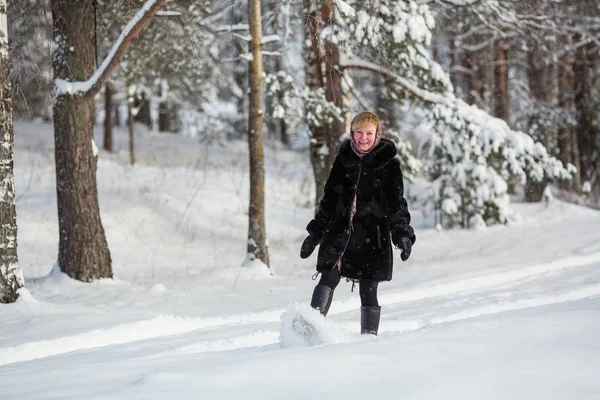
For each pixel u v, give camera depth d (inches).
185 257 690.8
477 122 759.1
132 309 402.9
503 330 196.4
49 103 507.2
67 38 518.9
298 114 709.3
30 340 304.7
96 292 482.6
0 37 400.5
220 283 532.7
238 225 829.8
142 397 130.3
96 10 557.9
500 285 430.6
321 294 223.6
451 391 133.0
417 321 297.7
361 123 226.8
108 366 169.9
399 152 792.9
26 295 405.7
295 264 658.8
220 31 690.8
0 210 399.5
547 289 386.0
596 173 1354.6
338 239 226.8
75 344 300.5
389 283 480.4
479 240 739.4
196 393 132.2
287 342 194.4
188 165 1226.6
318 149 753.0
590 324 208.2
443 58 1289.4
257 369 148.9
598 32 1039.6
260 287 507.5
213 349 244.1
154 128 1763.0
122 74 840.9
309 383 138.3
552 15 802.8
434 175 869.8
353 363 153.5
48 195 831.1
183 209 833.5
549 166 770.8
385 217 228.7
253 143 589.3
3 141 403.2
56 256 659.4
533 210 923.4
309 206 975.6
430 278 487.5
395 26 656.4
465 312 315.9
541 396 131.3
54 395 137.2
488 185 822.5
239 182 995.3
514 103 1393.9
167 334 323.3
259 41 592.4
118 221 763.4
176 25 665.6
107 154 1278.3
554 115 1189.7
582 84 1289.4
